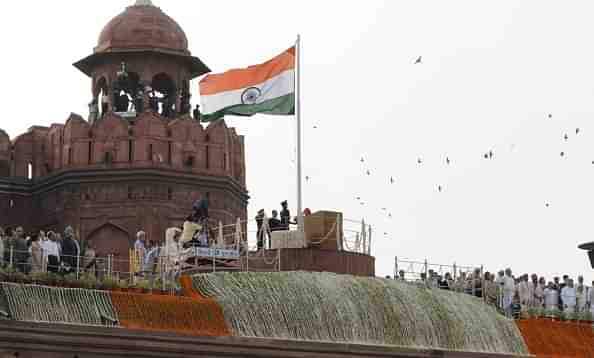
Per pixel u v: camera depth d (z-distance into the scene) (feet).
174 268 159.84
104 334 146.30
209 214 192.03
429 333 167.94
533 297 183.73
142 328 148.77
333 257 172.35
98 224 188.24
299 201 175.11
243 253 169.89
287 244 171.63
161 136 190.90
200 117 198.70
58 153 192.34
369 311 164.55
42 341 143.13
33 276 146.72
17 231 150.10
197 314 153.28
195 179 191.62
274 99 183.52
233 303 156.04
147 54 199.31
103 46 199.62
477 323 172.65
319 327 160.45
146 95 197.26
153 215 188.24
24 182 194.59
